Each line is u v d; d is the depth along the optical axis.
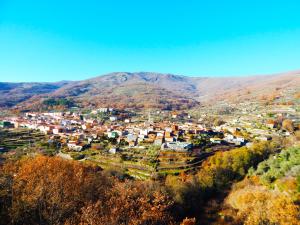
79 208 52.03
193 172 119.12
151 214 46.41
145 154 145.25
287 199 51.22
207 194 93.81
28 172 59.97
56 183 53.12
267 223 46.97
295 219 44.84
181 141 169.50
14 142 174.00
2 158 127.44
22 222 45.69
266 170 91.88
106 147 165.25
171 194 80.50
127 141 176.12
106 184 77.81
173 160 133.00
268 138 178.75
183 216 76.56
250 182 89.31
